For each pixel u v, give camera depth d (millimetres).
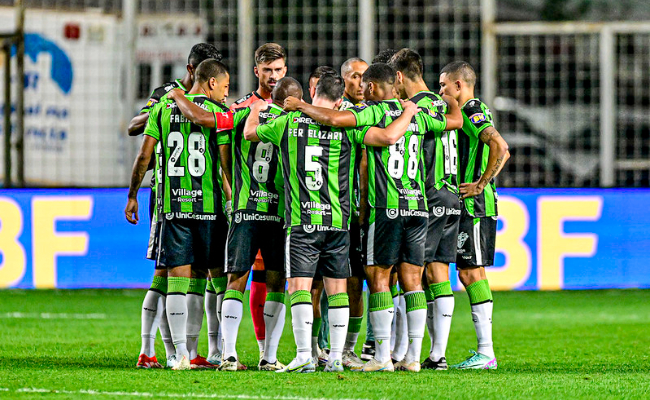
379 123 19516
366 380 18328
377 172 19766
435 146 20672
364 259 20078
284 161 19453
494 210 21750
